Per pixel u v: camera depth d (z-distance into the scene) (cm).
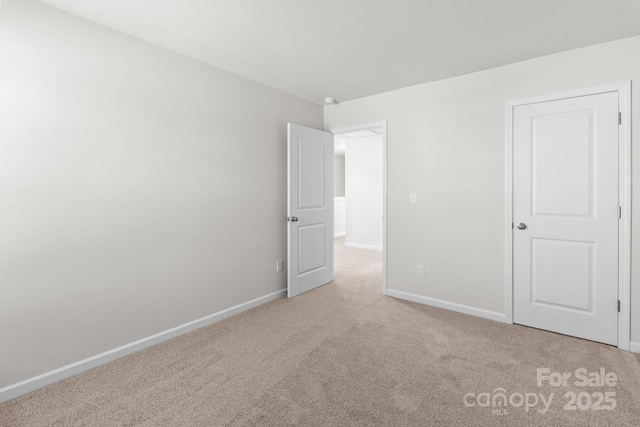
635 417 169
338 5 198
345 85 342
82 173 213
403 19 213
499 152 291
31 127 192
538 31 228
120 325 235
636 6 196
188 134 273
